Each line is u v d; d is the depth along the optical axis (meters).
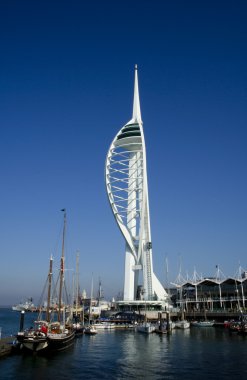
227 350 55.59
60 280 66.06
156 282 135.12
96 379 36.94
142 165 142.12
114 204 139.00
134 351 55.62
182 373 39.84
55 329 54.88
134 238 137.88
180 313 117.31
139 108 155.62
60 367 42.06
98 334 84.50
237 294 121.94
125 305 129.12
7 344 48.22
